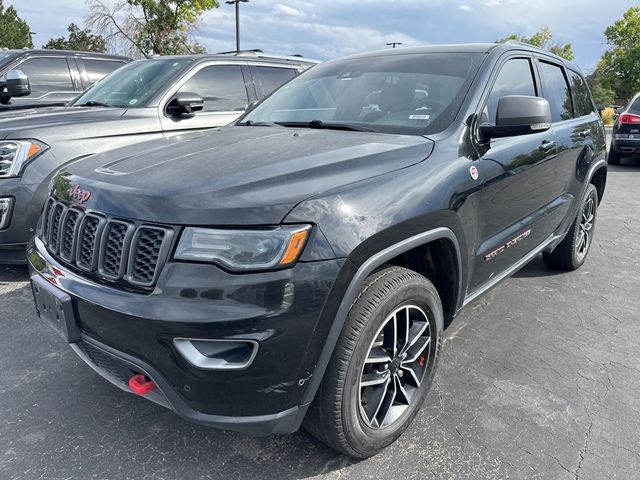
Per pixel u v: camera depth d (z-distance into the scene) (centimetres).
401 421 237
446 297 265
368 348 208
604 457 232
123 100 528
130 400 275
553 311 388
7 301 397
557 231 409
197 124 537
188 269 181
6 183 404
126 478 221
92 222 208
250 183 195
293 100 346
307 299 183
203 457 234
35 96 702
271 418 191
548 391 283
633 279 458
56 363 311
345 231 192
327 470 226
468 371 302
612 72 4544
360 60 358
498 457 232
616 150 1140
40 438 245
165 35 2350
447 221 238
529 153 320
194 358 180
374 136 262
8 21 5603
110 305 189
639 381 294
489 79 300
